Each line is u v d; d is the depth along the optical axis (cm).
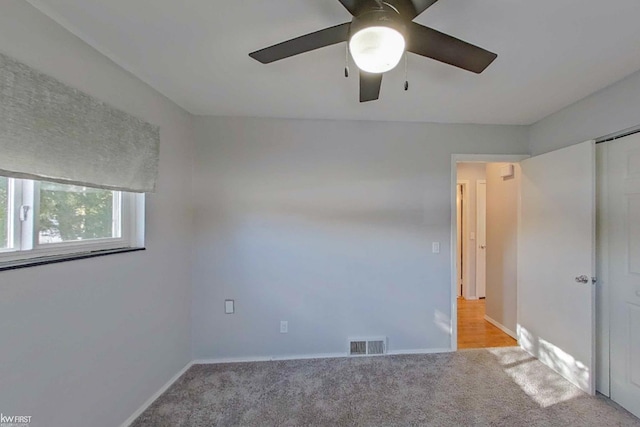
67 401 153
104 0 131
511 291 345
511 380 246
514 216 340
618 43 164
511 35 157
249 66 192
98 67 171
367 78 149
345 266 291
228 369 267
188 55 178
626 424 194
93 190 182
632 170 205
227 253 283
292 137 288
